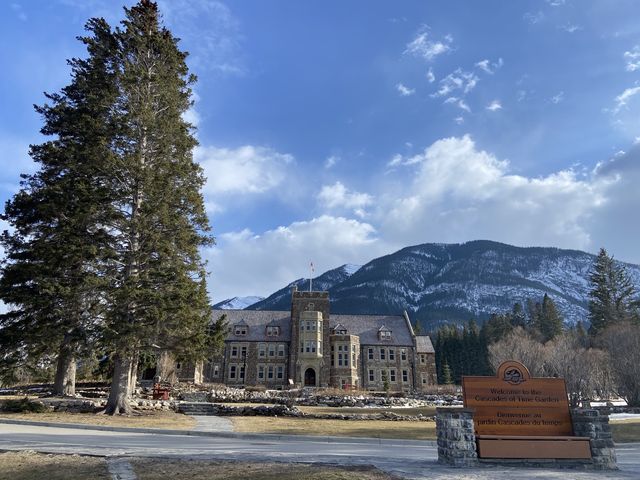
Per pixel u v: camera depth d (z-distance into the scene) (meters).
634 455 17.55
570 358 56.91
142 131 29.94
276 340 77.19
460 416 12.68
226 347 76.19
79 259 26.39
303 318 76.44
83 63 31.78
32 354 26.78
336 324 82.25
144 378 62.38
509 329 119.69
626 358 53.56
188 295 27.11
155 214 27.77
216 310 81.81
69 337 26.56
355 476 10.30
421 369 80.31
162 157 30.47
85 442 16.05
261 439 19.58
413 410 38.59
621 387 54.97
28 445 14.91
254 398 41.78
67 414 25.59
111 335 24.77
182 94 33.06
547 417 13.52
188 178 30.88
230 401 41.31
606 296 101.25
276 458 12.72
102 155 27.70
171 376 55.59
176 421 24.83
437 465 12.36
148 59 32.59
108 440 16.91
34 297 25.89
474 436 12.78
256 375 75.25
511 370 13.85
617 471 12.36
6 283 26.77
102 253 26.59
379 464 12.19
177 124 30.98
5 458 12.66
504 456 12.53
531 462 12.56
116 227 28.33
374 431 23.36
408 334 82.12
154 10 33.66
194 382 64.69
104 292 26.47
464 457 12.32
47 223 28.56
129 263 27.70
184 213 29.95
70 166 28.17
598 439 12.98
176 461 12.06
